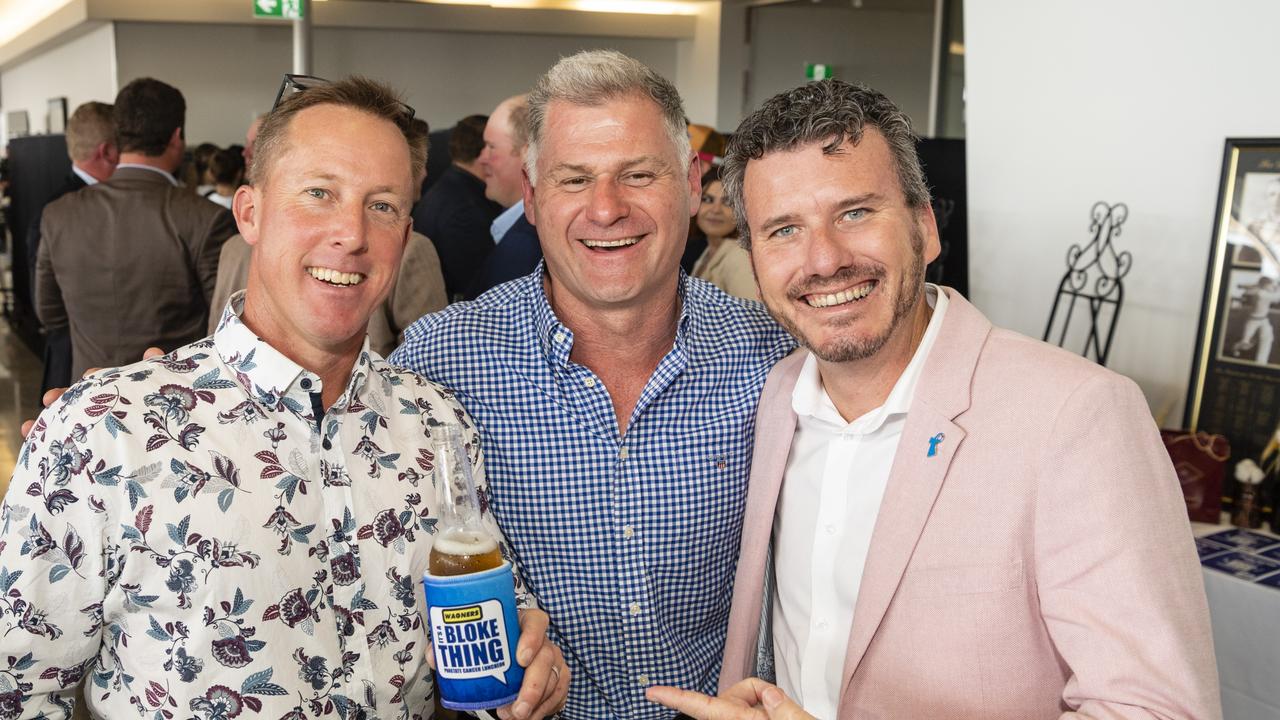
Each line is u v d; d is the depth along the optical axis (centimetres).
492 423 151
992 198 341
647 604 153
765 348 159
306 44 612
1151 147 287
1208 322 256
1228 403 250
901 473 129
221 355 116
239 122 1013
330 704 114
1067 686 116
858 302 126
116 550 106
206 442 110
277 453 113
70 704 110
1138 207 292
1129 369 297
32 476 104
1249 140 253
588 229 141
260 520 111
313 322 112
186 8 947
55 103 1190
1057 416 121
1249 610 198
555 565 154
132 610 107
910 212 128
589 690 157
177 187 332
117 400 107
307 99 113
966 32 344
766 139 126
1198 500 238
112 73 966
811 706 139
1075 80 308
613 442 151
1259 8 257
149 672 107
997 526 122
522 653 111
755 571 145
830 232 124
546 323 150
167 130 327
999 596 122
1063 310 317
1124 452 117
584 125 140
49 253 327
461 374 153
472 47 1084
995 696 123
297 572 113
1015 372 127
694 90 1132
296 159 111
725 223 405
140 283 323
